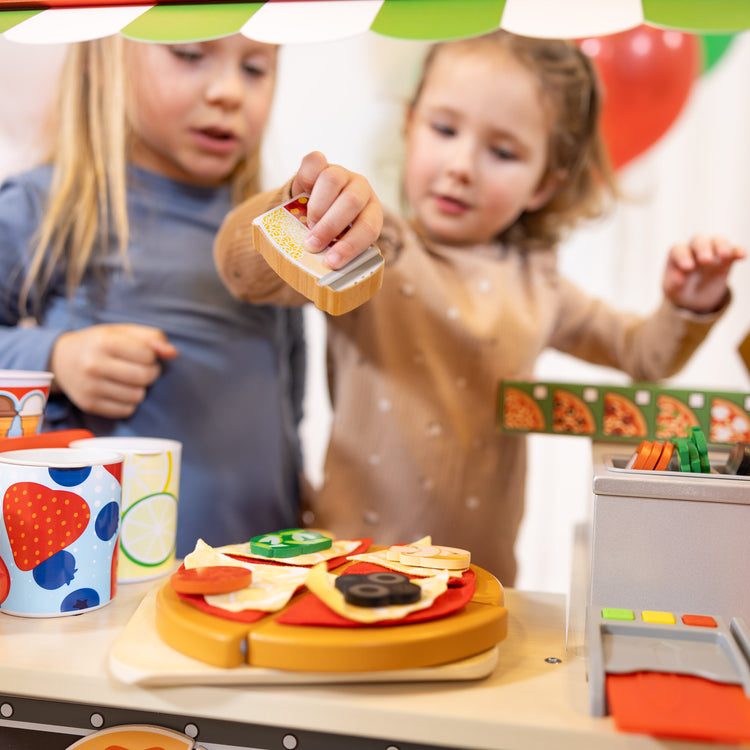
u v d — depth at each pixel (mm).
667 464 574
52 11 723
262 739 477
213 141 1132
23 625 562
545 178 1225
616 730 423
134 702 470
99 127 1145
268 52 1152
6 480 569
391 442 1199
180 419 1157
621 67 1219
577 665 524
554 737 425
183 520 1157
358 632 465
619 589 532
